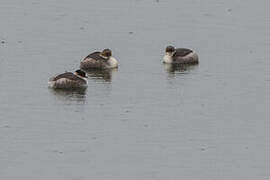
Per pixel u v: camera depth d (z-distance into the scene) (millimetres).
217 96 43062
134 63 49344
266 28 56250
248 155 35656
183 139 37281
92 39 53562
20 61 48656
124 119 39656
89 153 35656
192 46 52500
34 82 45062
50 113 40344
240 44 52875
